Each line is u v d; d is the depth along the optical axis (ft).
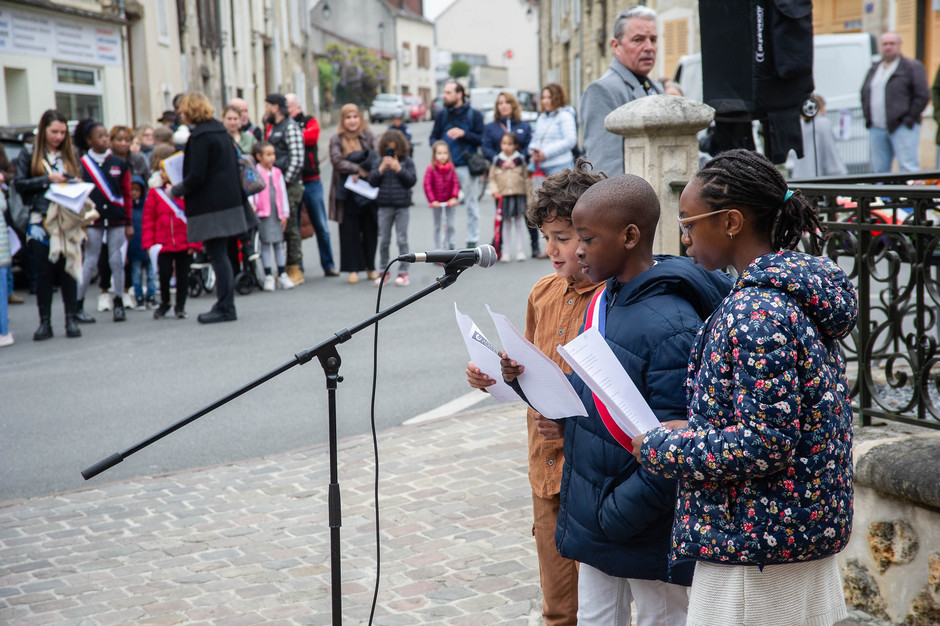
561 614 9.44
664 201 15.47
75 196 28.27
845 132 47.24
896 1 57.00
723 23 17.06
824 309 6.42
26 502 16.35
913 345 11.59
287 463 17.65
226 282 30.22
